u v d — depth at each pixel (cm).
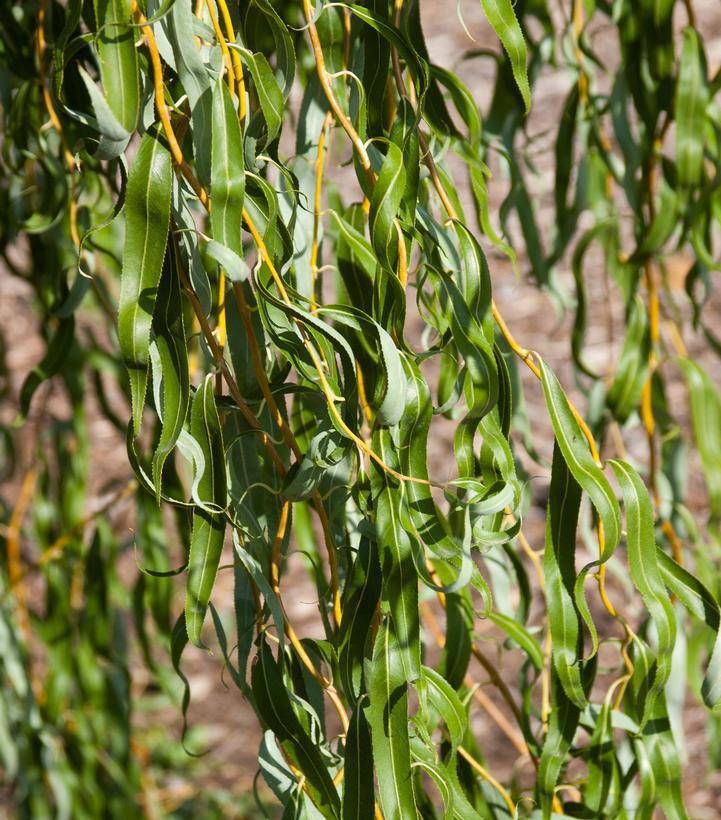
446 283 84
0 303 312
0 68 108
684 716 197
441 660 98
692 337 274
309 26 82
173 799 203
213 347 82
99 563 135
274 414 84
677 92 104
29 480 143
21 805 149
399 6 86
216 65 80
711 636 127
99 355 132
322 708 91
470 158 92
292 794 86
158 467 80
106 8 77
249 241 112
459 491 86
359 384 85
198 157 80
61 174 105
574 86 112
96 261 122
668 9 104
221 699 233
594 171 117
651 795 94
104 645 138
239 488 90
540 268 113
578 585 84
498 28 82
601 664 205
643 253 109
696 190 107
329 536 85
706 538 216
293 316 81
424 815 101
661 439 116
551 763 93
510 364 111
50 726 143
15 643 138
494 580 105
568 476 87
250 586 89
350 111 89
